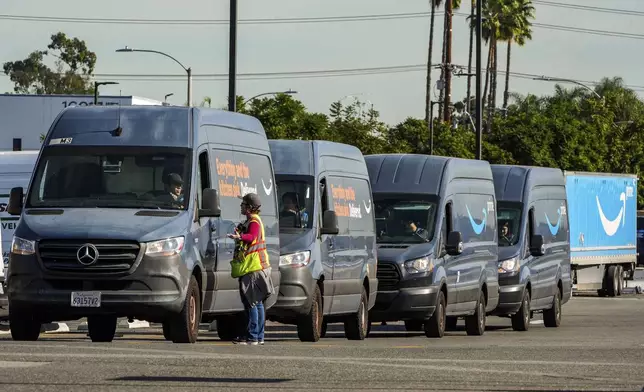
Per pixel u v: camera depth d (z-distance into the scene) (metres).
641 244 124.00
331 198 45.69
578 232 88.31
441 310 51.12
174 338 35.03
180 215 35.19
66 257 33.97
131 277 33.88
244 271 36.78
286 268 42.69
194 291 35.41
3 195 60.53
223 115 39.19
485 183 57.72
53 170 36.12
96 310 33.97
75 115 37.16
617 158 158.62
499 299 59.53
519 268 60.34
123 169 36.00
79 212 34.94
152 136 36.62
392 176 53.22
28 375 23.66
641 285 101.75
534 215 63.56
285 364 27.50
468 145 159.12
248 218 37.06
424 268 50.16
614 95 168.50
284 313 42.56
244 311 40.19
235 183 39.16
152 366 25.92
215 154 37.94
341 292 45.72
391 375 25.69
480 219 56.47
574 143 153.25
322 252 44.16
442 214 52.03
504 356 32.94
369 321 51.34
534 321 69.88
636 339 47.94
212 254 36.91
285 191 44.50
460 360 30.58
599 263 91.19
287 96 148.50
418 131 161.00
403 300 49.97
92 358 27.38
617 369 29.02
